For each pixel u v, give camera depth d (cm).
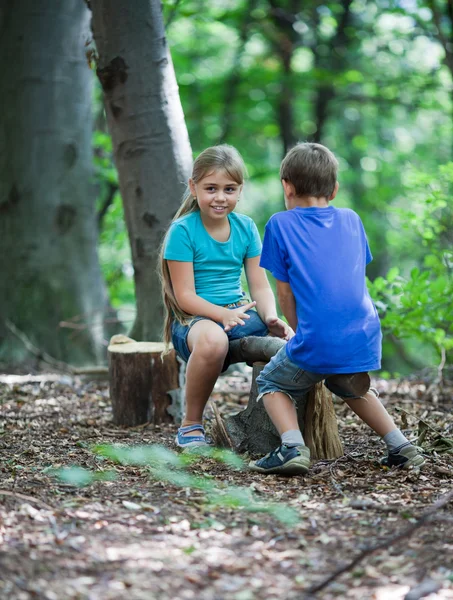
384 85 1797
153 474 419
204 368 459
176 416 581
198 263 480
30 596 256
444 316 694
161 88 651
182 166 661
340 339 404
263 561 294
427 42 1848
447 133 2077
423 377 791
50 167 950
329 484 404
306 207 434
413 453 426
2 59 945
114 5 637
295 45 1811
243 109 2012
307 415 459
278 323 472
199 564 289
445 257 740
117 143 668
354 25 1806
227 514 349
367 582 276
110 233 1370
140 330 688
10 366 910
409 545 309
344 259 418
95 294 983
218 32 2045
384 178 2086
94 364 956
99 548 300
